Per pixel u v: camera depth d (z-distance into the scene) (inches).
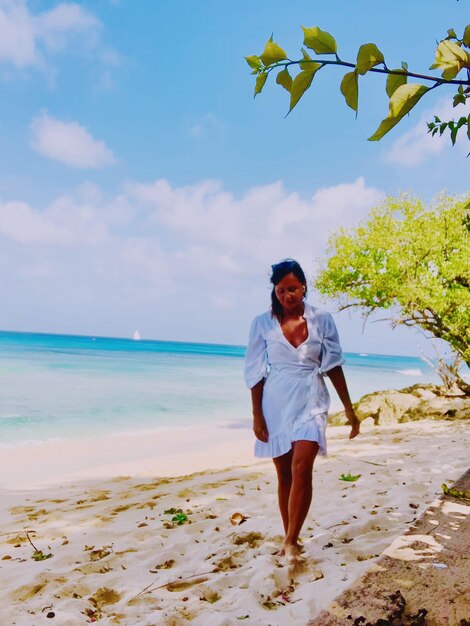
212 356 3698.3
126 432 600.4
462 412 541.3
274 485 246.4
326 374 134.3
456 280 600.7
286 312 132.6
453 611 63.5
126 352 3280.0
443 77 38.6
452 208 599.2
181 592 117.8
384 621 61.0
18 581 132.6
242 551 142.6
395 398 594.2
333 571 120.7
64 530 185.9
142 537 169.2
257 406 133.8
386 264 607.8
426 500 188.7
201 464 363.3
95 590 124.1
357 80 41.4
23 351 2395.4
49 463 406.9
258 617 100.8
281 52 42.3
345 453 323.6
